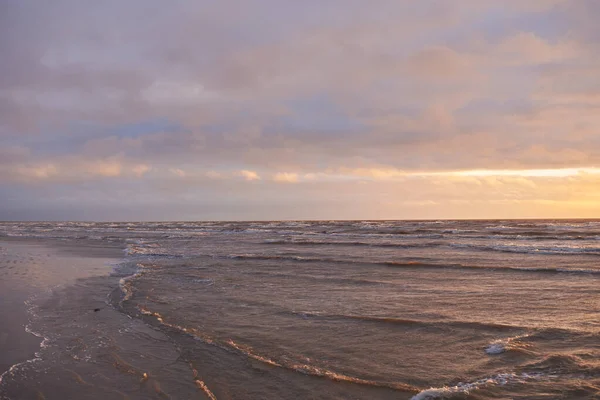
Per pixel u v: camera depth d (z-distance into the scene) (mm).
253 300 11211
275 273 15773
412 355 6863
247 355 6988
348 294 11797
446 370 6156
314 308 10195
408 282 13492
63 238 41375
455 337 7707
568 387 5301
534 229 42281
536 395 5121
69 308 10352
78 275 15766
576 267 15812
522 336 7578
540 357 6457
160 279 14688
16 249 28172
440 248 24453
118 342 7676
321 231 45844
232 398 5387
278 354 7031
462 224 59844
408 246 25953
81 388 5641
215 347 7418
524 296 11055
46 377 6008
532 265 16562
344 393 5484
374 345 7418
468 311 9570
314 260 19281
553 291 11617
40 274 15984
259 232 46719
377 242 29094
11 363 6555
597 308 9594
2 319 9242
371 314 9492
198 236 40906
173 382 5887
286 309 10148
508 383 5543
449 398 5164
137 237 41219
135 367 6449
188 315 9680
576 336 7426
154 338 7938
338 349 7242
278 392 5547
